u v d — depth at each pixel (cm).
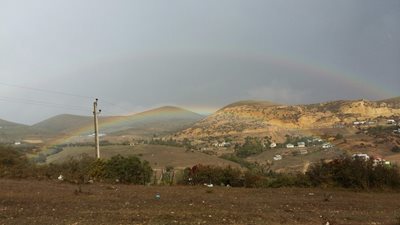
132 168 3159
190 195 2117
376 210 1691
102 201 1792
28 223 1250
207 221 1323
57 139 13812
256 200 1952
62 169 3572
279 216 1468
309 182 2739
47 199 1838
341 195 2250
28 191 2170
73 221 1287
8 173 3428
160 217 1370
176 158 7319
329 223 1345
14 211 1482
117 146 9131
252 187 2844
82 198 1895
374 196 2228
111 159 3262
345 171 2625
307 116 11856
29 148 9019
